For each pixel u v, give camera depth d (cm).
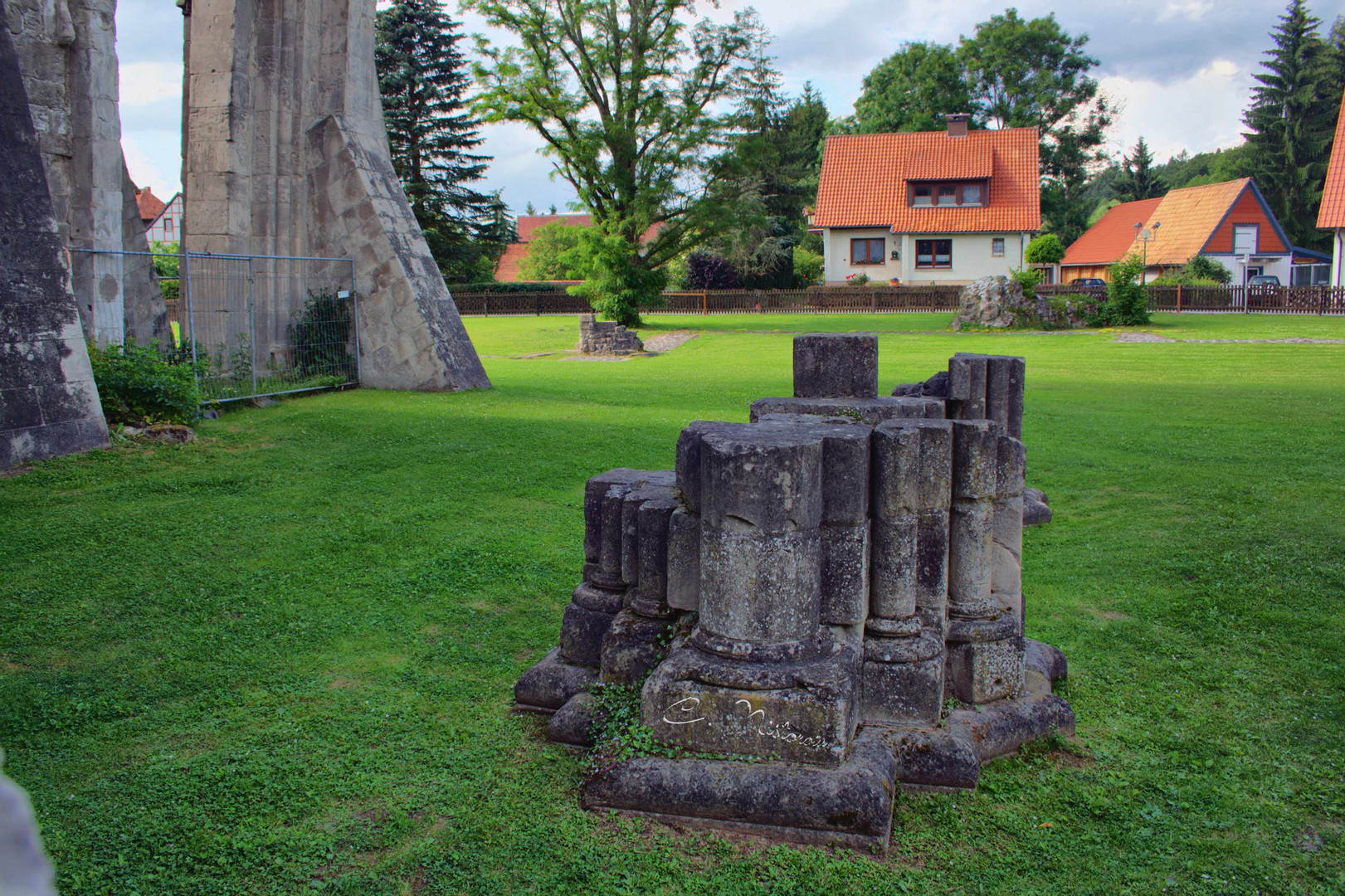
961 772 443
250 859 385
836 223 5378
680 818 415
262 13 1764
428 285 1864
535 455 1225
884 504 466
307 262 1852
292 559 793
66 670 573
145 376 1249
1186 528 890
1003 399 921
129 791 436
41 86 1384
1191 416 1559
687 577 480
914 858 395
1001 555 530
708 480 436
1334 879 378
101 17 1427
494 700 548
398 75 5041
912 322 4097
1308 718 519
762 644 435
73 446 1077
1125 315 3641
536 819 419
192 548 804
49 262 1062
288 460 1151
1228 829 415
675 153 3900
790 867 386
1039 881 379
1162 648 627
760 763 421
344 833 405
